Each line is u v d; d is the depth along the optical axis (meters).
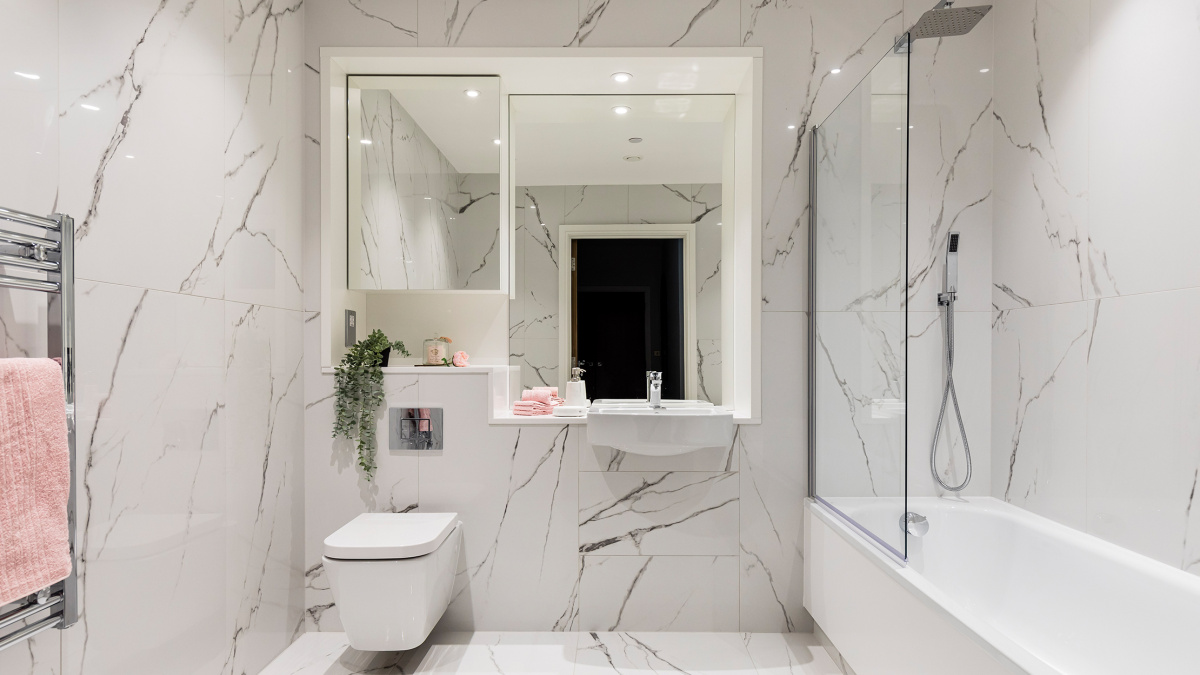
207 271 1.73
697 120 2.85
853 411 1.91
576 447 2.34
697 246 2.87
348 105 2.53
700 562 2.32
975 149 2.31
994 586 2.02
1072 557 1.77
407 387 2.34
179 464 1.61
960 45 2.30
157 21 1.52
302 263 2.34
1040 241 2.05
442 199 2.55
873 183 1.75
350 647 2.21
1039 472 2.04
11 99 1.12
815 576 2.19
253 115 1.98
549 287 2.87
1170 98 1.55
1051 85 1.99
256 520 2.00
